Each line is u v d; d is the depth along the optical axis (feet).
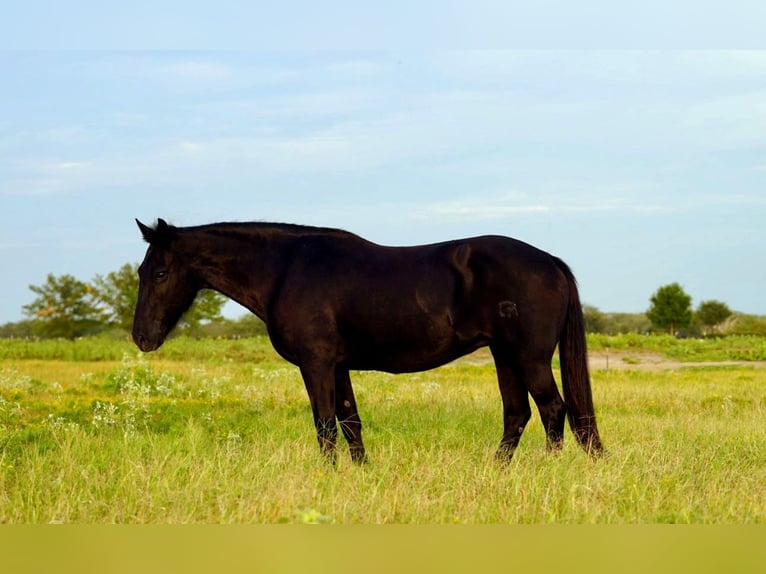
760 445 28.40
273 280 26.17
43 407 39.99
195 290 27.43
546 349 24.35
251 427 32.37
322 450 24.85
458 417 34.50
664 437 30.50
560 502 20.13
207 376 54.03
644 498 20.34
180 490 21.12
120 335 163.94
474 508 19.75
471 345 25.11
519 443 27.81
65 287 170.81
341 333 25.22
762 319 188.24
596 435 24.72
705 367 86.63
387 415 35.37
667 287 172.65
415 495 20.25
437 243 25.62
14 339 104.83
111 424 32.78
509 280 24.26
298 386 48.29
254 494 20.89
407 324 24.75
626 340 105.50
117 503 20.29
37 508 19.81
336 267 25.30
